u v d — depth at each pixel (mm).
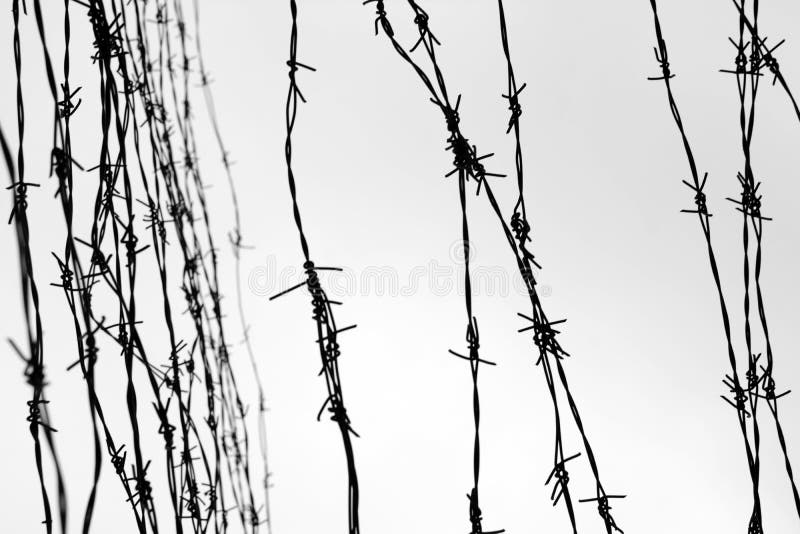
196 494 1816
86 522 1645
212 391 1964
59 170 1676
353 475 1665
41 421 1652
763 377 1741
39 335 1661
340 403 1672
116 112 1721
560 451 1712
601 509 1707
